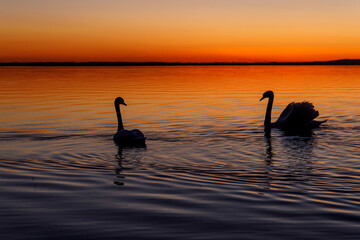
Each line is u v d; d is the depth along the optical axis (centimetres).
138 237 698
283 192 940
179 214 802
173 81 5809
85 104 2812
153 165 1209
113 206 848
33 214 802
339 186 985
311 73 9744
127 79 6350
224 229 730
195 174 1105
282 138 1659
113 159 1288
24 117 2208
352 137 1672
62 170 1148
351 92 3884
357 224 748
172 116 2272
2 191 950
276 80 6231
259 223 756
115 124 2006
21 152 1382
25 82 5416
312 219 773
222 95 3562
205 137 1669
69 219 777
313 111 1908
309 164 1210
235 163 1231
